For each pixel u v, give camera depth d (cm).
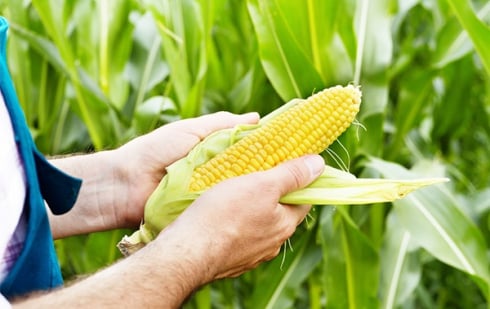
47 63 171
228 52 177
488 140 240
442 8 192
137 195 116
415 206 139
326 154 135
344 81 143
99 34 167
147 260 93
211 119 119
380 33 146
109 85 163
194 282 94
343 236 143
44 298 90
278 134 106
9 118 91
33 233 92
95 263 156
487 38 136
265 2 133
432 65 166
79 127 175
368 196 105
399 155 187
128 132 152
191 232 96
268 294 147
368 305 144
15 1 160
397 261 149
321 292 186
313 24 140
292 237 148
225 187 99
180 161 106
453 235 137
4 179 89
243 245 99
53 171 97
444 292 212
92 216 116
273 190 100
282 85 135
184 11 151
